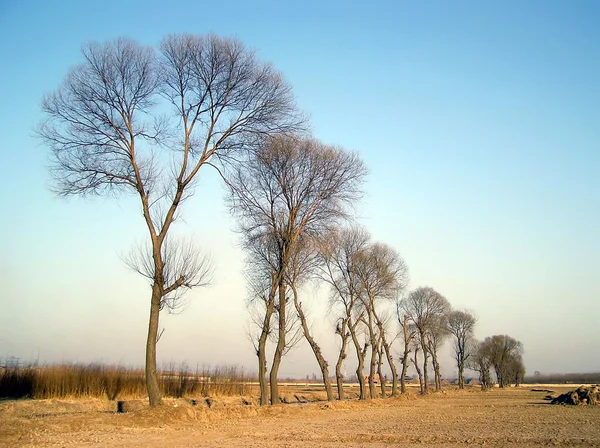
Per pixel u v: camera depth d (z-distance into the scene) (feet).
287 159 105.19
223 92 84.69
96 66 79.77
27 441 56.03
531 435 67.92
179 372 136.77
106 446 54.85
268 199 106.83
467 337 311.68
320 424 82.64
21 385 101.96
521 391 285.84
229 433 68.80
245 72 85.61
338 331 155.94
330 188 109.19
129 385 116.16
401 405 143.95
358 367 162.40
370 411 117.50
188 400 118.11
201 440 61.72
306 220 109.09
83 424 67.77
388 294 172.45
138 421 72.38
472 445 58.80
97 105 79.61
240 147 87.61
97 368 114.42
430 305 250.57
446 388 355.15
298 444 58.90
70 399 100.48
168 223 81.25
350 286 155.53
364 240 159.12
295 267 115.85
